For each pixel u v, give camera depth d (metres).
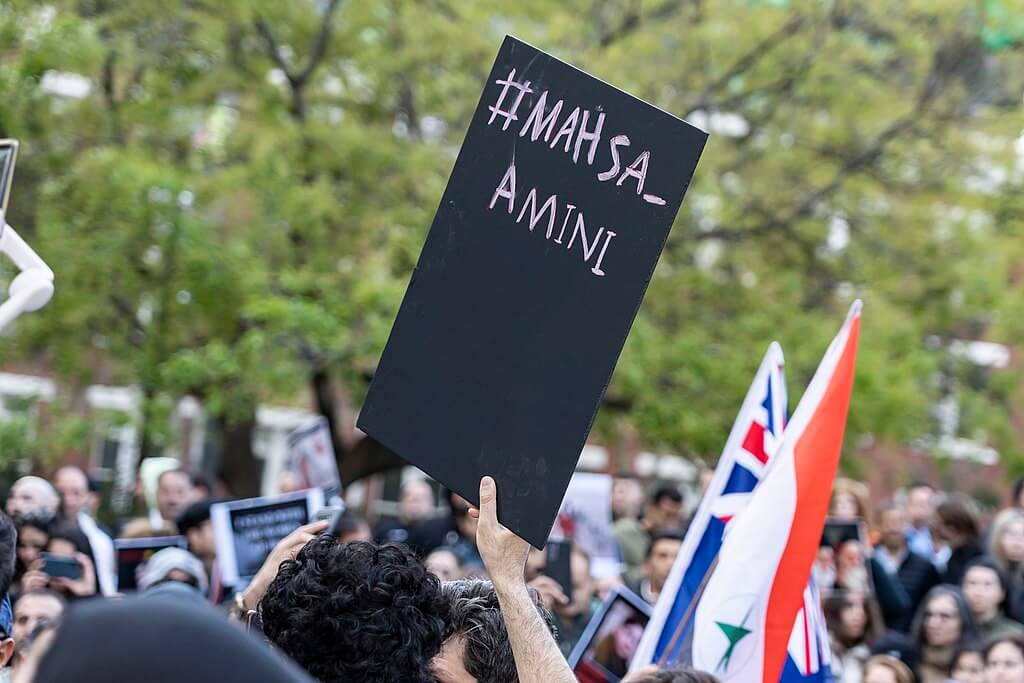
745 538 5.93
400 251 19.12
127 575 10.02
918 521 15.62
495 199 4.18
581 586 10.41
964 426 22.44
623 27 21.11
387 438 4.12
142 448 19.14
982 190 22.16
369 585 3.68
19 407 19.38
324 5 20.08
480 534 3.98
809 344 20.12
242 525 8.97
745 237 21.38
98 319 19.14
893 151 21.62
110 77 18.75
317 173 19.77
